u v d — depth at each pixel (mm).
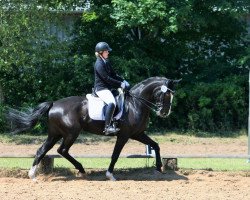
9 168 12961
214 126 20891
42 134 19984
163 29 20281
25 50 19938
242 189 11305
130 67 20641
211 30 22078
